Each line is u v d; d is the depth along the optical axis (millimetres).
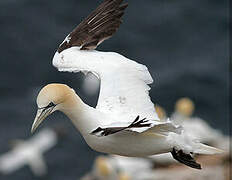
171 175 17953
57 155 26828
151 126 7895
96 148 8789
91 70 9344
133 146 8680
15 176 25797
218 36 36000
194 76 31875
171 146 8781
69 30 36250
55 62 9516
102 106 8977
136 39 35531
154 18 37125
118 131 7816
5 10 37031
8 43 35031
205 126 19125
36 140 27047
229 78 31844
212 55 34094
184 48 35000
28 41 35250
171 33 36250
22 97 31422
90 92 29750
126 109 8945
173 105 30344
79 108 8680
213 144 18906
